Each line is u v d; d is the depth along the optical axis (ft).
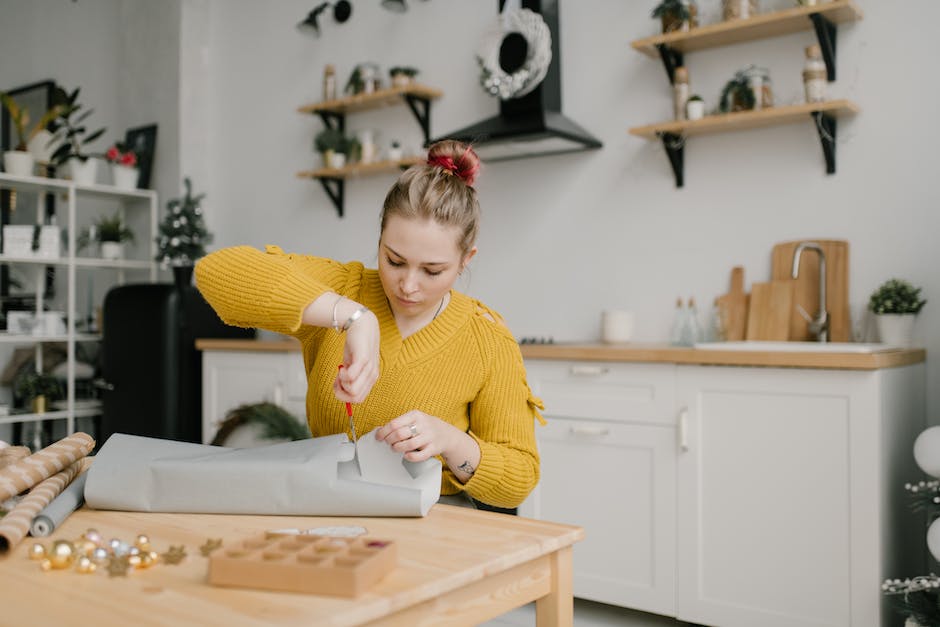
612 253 11.19
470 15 12.58
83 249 16.80
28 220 17.67
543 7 11.02
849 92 9.49
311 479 3.42
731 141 10.27
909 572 8.10
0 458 3.87
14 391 15.57
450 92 12.79
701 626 8.99
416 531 3.24
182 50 15.57
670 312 10.73
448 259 4.04
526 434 4.50
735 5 9.64
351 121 14.02
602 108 11.26
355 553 2.67
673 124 9.92
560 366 9.44
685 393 8.52
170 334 13.08
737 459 8.19
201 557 2.87
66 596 2.48
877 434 7.43
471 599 2.89
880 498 7.44
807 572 7.78
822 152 9.64
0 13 19.58
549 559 3.28
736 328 10.12
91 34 17.40
